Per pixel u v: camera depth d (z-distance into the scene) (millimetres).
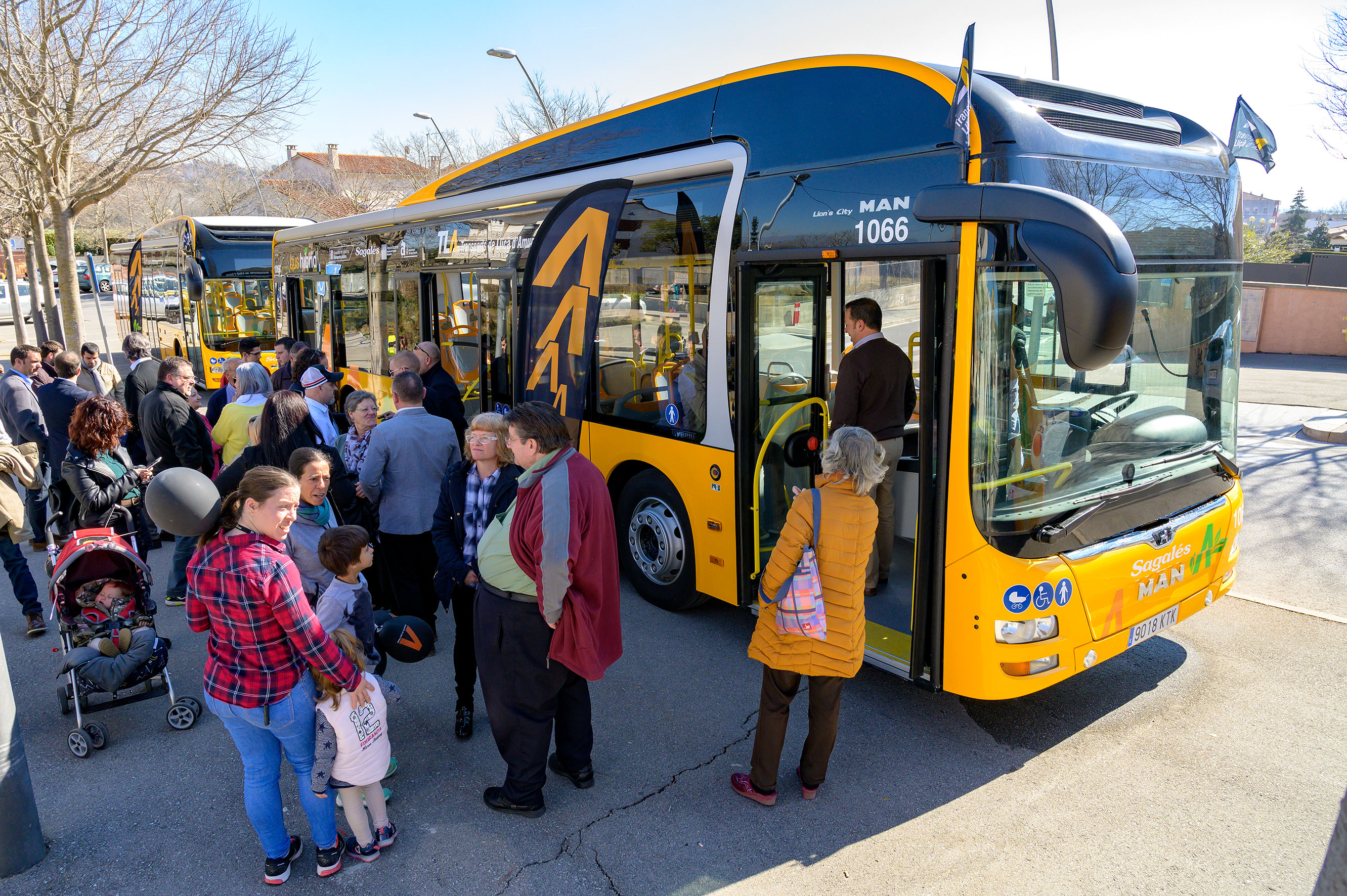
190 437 6242
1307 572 6402
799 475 5285
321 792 3203
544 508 3219
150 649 4309
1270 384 16078
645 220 5594
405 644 3852
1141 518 4152
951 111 3752
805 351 5191
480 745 4285
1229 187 4719
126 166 15961
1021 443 3783
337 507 4758
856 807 3740
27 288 35781
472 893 3219
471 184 7895
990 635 3764
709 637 5504
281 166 22031
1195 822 3588
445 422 4930
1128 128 4297
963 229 3658
